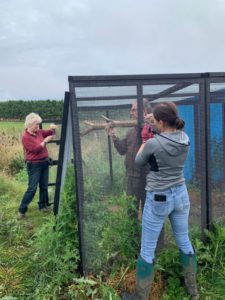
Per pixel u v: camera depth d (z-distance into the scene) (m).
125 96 4.14
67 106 4.81
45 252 4.54
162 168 3.58
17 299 4.04
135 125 4.23
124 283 4.11
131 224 4.33
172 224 3.85
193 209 4.59
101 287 4.03
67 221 4.62
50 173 8.62
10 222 6.10
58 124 6.95
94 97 4.04
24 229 6.05
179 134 3.65
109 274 4.29
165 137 3.56
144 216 3.76
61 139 5.13
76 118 4.02
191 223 4.59
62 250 4.48
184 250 3.88
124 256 4.34
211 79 4.38
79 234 4.25
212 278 4.27
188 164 4.64
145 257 3.76
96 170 4.19
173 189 3.63
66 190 4.79
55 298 3.98
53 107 37.91
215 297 4.01
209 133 4.46
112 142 4.19
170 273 4.20
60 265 4.29
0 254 5.03
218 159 4.57
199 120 4.46
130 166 4.27
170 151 3.52
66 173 5.05
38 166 6.66
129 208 4.33
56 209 5.51
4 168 11.83
